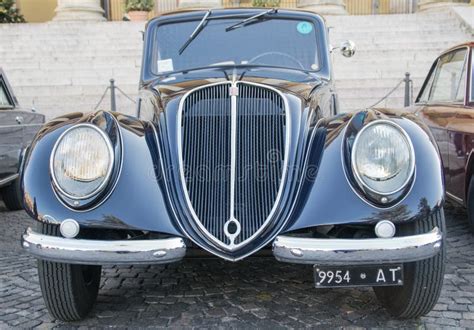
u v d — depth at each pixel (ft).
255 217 9.22
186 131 10.34
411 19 46.24
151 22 15.07
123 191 9.17
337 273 9.05
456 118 15.87
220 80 11.81
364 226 9.27
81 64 41.65
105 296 11.79
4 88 20.63
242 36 14.62
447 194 16.85
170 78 13.43
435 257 9.27
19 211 21.63
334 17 46.68
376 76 38.88
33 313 11.02
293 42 14.60
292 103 10.85
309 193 9.27
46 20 63.57
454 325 10.13
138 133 10.18
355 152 9.02
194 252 9.52
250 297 11.57
